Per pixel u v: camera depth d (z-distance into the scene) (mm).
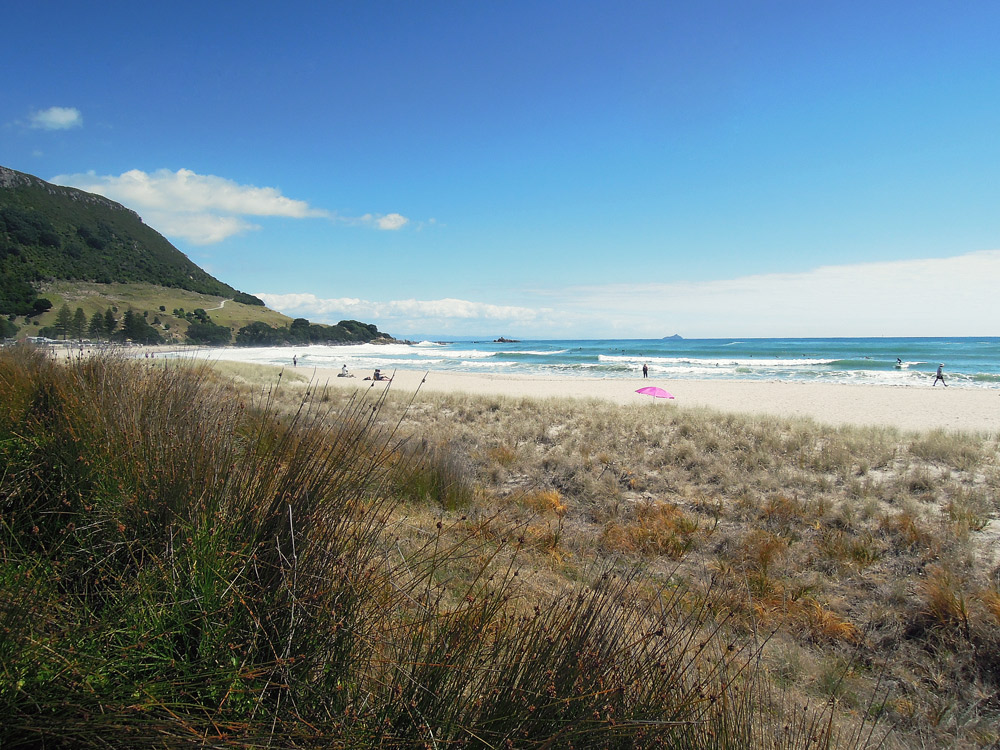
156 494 2248
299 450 2330
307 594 1817
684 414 14172
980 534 6051
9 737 1416
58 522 2254
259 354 72688
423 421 12875
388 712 1677
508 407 15539
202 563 1941
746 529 6410
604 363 58344
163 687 1619
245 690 1665
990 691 3494
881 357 66250
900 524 6164
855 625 4305
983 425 16781
